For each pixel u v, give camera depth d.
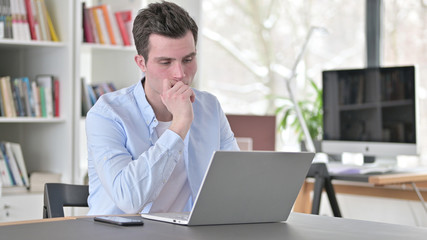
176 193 1.87
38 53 3.47
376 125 3.56
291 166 1.49
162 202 1.83
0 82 3.20
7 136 3.64
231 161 1.36
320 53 4.75
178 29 1.70
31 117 3.24
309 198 3.67
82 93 3.43
